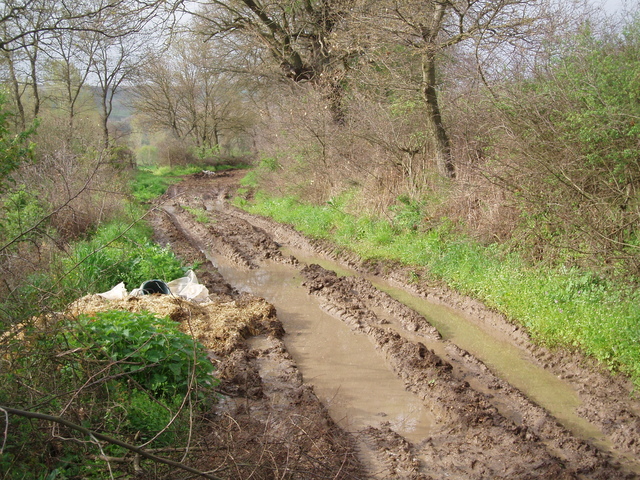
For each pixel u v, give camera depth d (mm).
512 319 9188
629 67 9203
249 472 4680
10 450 4484
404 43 12547
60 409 4855
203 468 4699
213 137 52906
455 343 8930
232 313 9914
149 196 30797
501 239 11359
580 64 9648
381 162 15547
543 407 6867
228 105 49719
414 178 15016
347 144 17312
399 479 5574
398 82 14109
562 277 9414
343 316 10422
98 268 10914
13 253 6156
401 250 13281
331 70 20266
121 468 4621
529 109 10062
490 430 6254
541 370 7914
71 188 13680
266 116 25203
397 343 8711
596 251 8664
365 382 7805
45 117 26938
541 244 10375
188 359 6441
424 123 14562
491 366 8086
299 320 10461
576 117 9211
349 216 16703
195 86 50094
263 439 5008
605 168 9234
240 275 13906
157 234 18922
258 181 28297
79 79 31922
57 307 5816
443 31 13266
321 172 19750
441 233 12922
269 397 7160
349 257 14375
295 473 4957
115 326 6344
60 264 6367
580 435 6277
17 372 4902
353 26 14258
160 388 6273
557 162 9555
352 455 5844
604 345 7516
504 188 10805
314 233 17062
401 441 6215
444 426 6574
